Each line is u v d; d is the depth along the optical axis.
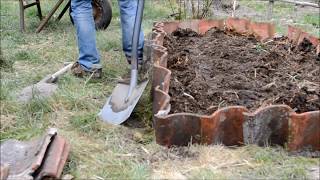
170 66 3.88
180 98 3.26
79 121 3.21
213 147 2.85
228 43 4.54
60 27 6.04
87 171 2.66
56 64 4.58
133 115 3.34
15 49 5.01
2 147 2.76
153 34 4.38
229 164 2.73
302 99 3.21
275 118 2.83
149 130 3.14
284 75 3.69
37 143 2.73
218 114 2.82
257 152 2.80
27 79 4.11
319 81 3.59
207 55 4.20
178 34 4.80
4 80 3.99
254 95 3.31
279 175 2.63
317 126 2.79
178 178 2.60
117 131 3.11
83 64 4.05
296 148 2.81
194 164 2.73
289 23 6.79
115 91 3.48
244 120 2.83
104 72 4.21
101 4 5.91
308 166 2.73
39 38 5.48
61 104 3.47
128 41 4.05
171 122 2.82
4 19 6.38
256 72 3.76
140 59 4.09
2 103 3.46
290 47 4.40
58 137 2.74
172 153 2.82
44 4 7.22
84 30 3.97
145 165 2.71
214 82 3.54
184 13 6.17
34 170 2.44
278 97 3.24
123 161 2.76
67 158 2.71
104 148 2.91
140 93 3.29
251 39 4.73
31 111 3.39
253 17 7.15
